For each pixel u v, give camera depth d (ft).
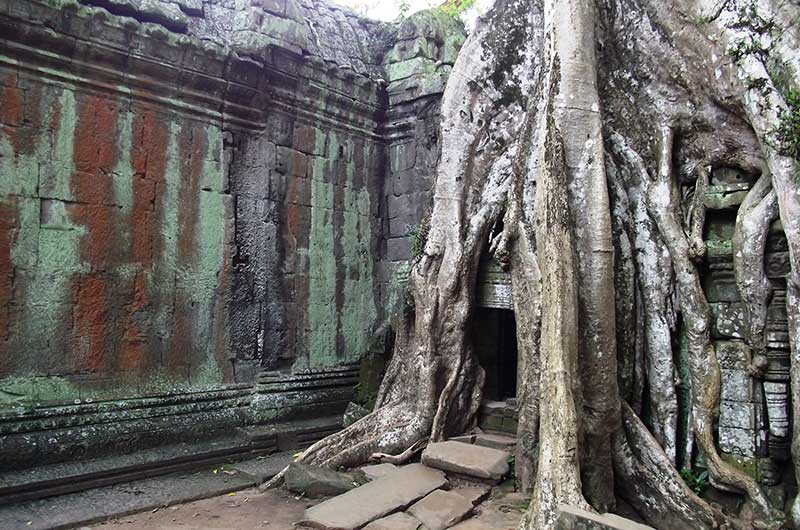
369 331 30.81
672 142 19.30
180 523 17.75
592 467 17.29
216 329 25.27
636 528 14.19
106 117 22.52
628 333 18.89
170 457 21.88
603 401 17.56
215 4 26.58
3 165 20.15
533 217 21.12
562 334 17.22
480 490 19.56
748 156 18.03
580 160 18.74
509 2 23.27
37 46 20.72
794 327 16.34
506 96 23.34
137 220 23.18
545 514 15.72
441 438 22.44
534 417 19.94
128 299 22.82
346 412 26.71
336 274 29.66
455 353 23.15
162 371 23.63
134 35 22.52
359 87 30.25
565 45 19.30
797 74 16.39
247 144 26.71
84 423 21.07
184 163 24.58
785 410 17.08
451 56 31.32
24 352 20.35
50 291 20.98
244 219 26.45
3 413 19.51
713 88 18.25
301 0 30.42
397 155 31.60
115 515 18.04
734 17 17.67
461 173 23.80
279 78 27.20
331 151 29.73
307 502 19.54
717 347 18.19
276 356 27.20
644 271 19.17
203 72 24.56
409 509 17.98
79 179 21.79
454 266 23.11
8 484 18.44
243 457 23.91
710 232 18.88
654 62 19.63
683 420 18.70
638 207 19.53
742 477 16.93
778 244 17.11
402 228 31.12
